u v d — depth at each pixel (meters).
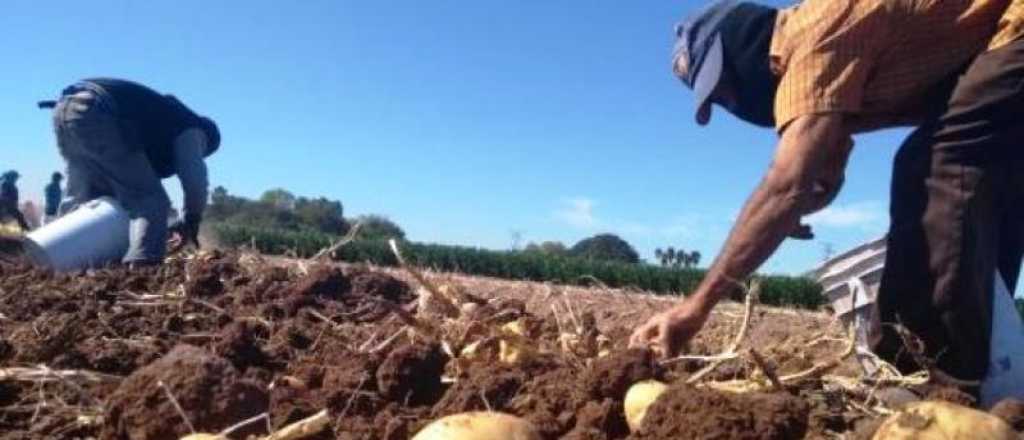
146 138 7.75
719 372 3.52
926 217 3.39
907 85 3.54
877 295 3.59
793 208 3.26
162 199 7.80
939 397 3.10
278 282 6.09
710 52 3.88
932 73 3.54
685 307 3.28
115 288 5.92
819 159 3.30
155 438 2.62
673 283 26.92
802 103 3.34
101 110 7.55
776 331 5.91
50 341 3.55
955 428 2.29
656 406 2.63
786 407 2.55
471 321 3.73
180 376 2.67
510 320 4.36
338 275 5.78
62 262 7.27
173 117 7.86
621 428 2.86
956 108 3.35
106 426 2.71
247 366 3.71
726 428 2.50
